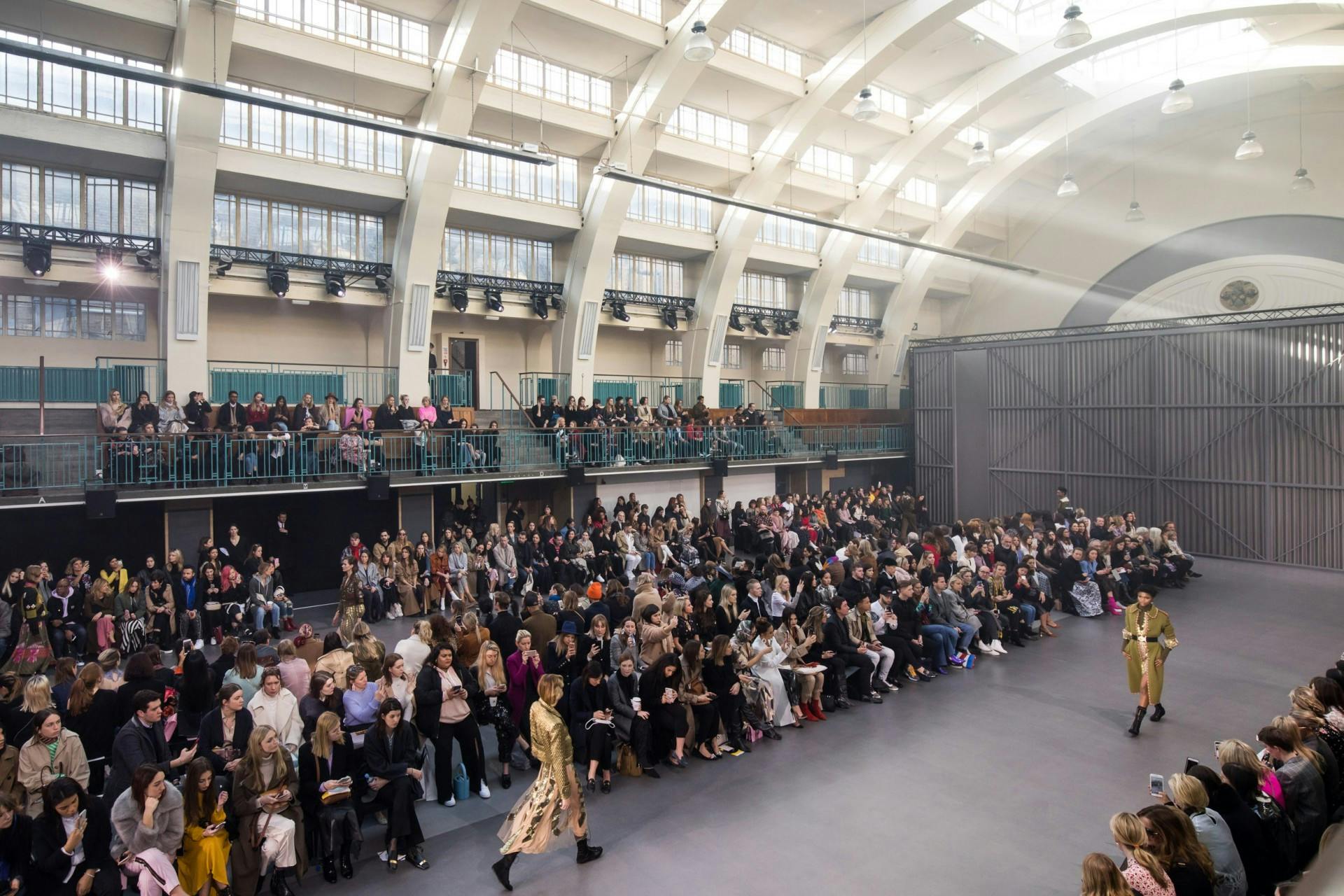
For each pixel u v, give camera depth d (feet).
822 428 88.33
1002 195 105.60
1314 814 19.69
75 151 51.08
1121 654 42.04
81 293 54.95
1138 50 82.74
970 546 51.85
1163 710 32.30
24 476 42.80
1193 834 16.08
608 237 72.84
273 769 19.95
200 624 42.70
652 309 84.64
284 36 53.21
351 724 22.61
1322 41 71.97
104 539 49.32
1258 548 68.80
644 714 27.78
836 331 104.01
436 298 69.15
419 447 55.31
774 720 31.48
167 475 45.91
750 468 82.28
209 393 56.70
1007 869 21.49
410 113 63.16
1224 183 90.38
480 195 67.41
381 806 22.07
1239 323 69.46
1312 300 84.53
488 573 50.75
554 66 67.97
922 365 94.07
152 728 20.63
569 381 75.51
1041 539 55.31
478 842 22.98
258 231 60.85
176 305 53.21
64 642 38.96
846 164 92.89
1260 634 45.65
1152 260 96.37
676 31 63.87
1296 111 84.69
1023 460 84.74
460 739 25.63
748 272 96.73
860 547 50.55
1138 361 75.87
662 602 34.01
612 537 58.23
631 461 68.85
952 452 91.15
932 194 102.27
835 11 68.08
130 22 49.01
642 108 67.97
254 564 45.14
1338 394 64.39
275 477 49.06
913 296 105.40
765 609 38.65
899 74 79.71
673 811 24.85
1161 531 60.90
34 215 52.24
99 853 19.19
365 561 48.06
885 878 21.04
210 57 49.21
